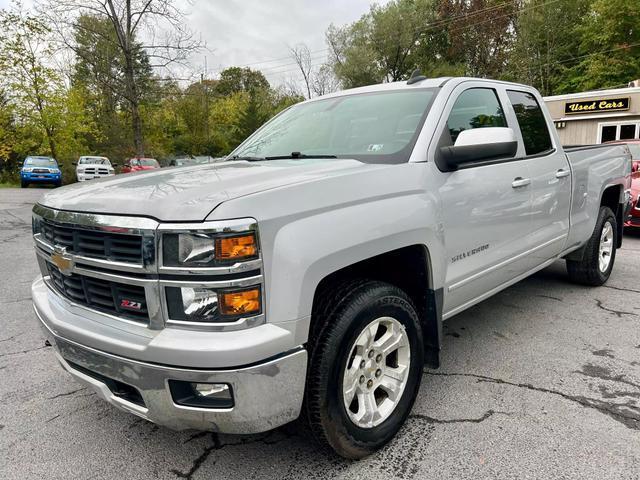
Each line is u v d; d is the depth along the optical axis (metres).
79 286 2.16
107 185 2.33
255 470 2.28
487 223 3.03
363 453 2.29
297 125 3.48
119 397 2.08
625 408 2.73
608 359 3.36
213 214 1.78
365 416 2.28
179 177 2.35
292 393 1.94
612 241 5.12
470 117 3.14
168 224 1.79
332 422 2.11
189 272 1.77
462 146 2.59
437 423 2.61
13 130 28.08
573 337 3.75
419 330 2.54
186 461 2.36
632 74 31.00
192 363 1.77
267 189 1.95
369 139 2.90
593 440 2.43
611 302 4.55
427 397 2.89
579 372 3.17
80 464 2.36
